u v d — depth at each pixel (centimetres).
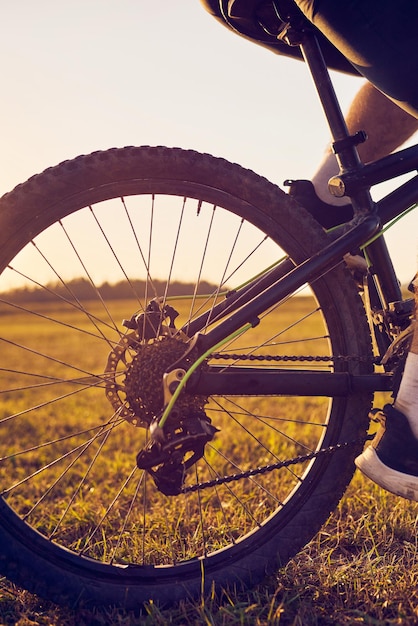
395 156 200
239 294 217
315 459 211
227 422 566
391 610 192
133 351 205
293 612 192
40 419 682
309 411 630
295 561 230
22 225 197
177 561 208
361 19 180
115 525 282
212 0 214
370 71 189
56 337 2827
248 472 205
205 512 289
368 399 209
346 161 202
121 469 407
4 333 3303
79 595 193
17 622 192
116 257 209
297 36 202
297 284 196
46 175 198
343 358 206
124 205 205
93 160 199
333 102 203
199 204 206
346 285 207
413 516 267
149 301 214
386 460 189
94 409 777
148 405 195
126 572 199
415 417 187
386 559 229
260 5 204
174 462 192
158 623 185
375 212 203
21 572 190
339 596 203
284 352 1309
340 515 274
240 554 206
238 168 206
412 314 207
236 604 190
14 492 358
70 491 353
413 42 179
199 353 193
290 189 224
